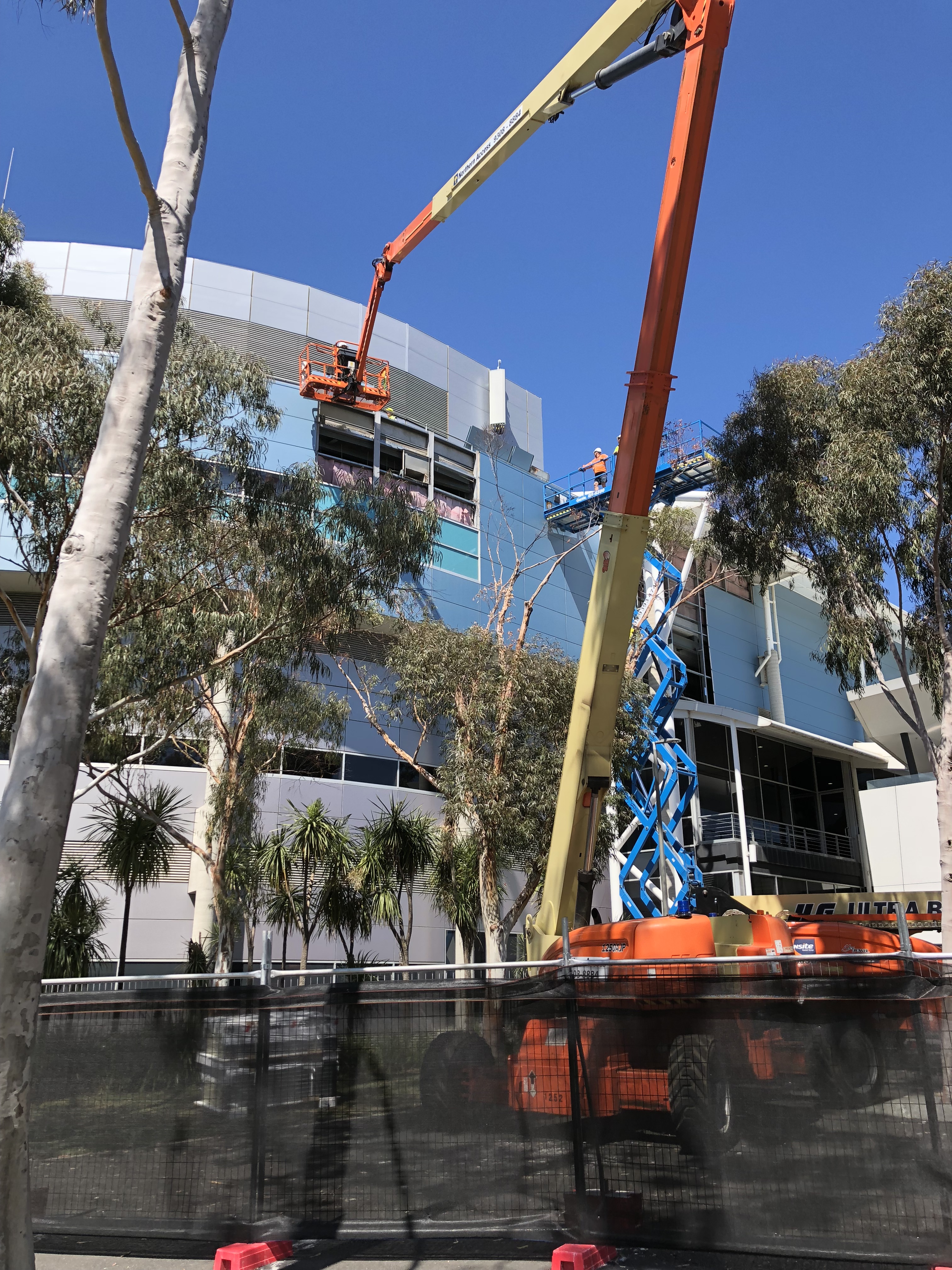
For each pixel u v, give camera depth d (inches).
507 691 711.7
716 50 403.9
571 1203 207.6
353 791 964.6
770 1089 201.5
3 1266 154.1
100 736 598.5
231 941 668.7
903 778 1332.4
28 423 449.7
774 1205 195.3
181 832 805.2
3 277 564.1
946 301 545.6
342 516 575.5
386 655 839.1
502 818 676.7
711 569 1395.2
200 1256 217.5
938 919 674.8
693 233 400.5
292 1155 222.4
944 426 563.8
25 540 511.2
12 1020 163.3
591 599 404.5
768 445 650.2
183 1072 233.5
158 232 212.4
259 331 1116.5
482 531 1188.5
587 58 486.0
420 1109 221.0
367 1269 207.8
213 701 716.0
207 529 536.1
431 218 690.8
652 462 400.5
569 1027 218.4
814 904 702.5
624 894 1074.1
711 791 1274.6
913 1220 186.2
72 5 224.1
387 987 230.5
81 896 636.7
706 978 212.2
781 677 1491.1
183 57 228.1
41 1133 237.3
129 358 205.0
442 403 1272.1
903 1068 194.2
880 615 629.0
